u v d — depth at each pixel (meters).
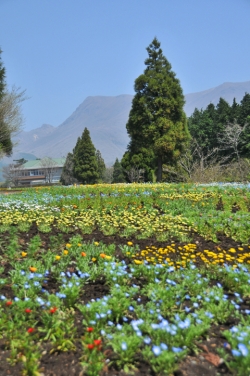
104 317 3.46
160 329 3.21
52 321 3.38
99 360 2.97
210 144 41.91
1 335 3.35
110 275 4.50
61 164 92.69
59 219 8.49
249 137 34.31
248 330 3.23
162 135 28.88
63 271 4.87
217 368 2.98
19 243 6.53
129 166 32.41
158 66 29.88
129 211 9.72
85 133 52.84
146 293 4.25
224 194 13.03
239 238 6.94
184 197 12.53
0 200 11.44
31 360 2.93
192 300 3.92
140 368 2.97
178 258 5.64
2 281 4.28
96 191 14.29
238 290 4.35
